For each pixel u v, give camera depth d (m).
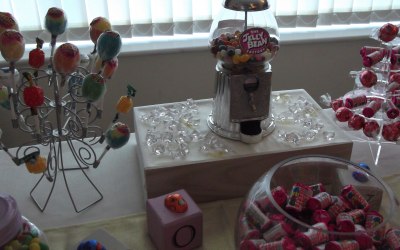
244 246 0.63
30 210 0.88
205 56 1.59
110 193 0.93
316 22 1.65
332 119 1.07
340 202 0.70
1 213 0.64
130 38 1.60
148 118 1.02
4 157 1.04
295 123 1.00
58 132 0.84
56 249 0.77
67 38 1.51
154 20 1.55
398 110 1.00
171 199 0.76
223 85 0.91
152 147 0.90
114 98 1.61
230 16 0.96
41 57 0.73
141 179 0.97
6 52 0.69
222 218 0.85
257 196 0.66
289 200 0.69
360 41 1.69
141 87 1.61
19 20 1.45
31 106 0.73
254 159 0.88
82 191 0.93
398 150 1.06
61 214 0.86
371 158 1.03
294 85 1.75
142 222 0.84
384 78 1.06
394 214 0.64
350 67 1.75
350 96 1.06
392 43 1.07
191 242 0.77
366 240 0.58
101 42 0.73
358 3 1.67
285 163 0.71
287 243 0.58
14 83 0.75
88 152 0.98
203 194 0.90
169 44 1.58
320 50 1.68
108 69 0.80
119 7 1.49
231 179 0.90
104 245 0.75
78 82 0.87
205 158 0.87
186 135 0.94
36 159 0.78
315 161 0.74
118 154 1.07
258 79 0.89
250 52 0.87
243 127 0.92
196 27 1.59
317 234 0.58
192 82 1.64
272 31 0.96
